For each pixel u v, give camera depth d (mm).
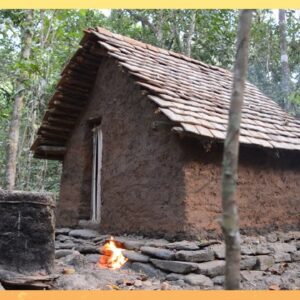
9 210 4348
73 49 12375
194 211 6277
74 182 8883
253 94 10031
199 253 5328
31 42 10438
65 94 8570
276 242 7094
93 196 8672
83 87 8578
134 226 7047
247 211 7199
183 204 6219
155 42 16688
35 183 14328
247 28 2000
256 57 18188
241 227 7047
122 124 7637
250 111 8555
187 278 4930
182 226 6176
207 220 6410
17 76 10406
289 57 17422
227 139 1971
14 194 4379
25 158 14227
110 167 7746
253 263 5691
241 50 1996
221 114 7098
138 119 7289
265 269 5715
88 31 7730
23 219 4355
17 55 12844
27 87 10648
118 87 7875
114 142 7766
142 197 6969
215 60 16531
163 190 6594
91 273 5016
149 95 6508
